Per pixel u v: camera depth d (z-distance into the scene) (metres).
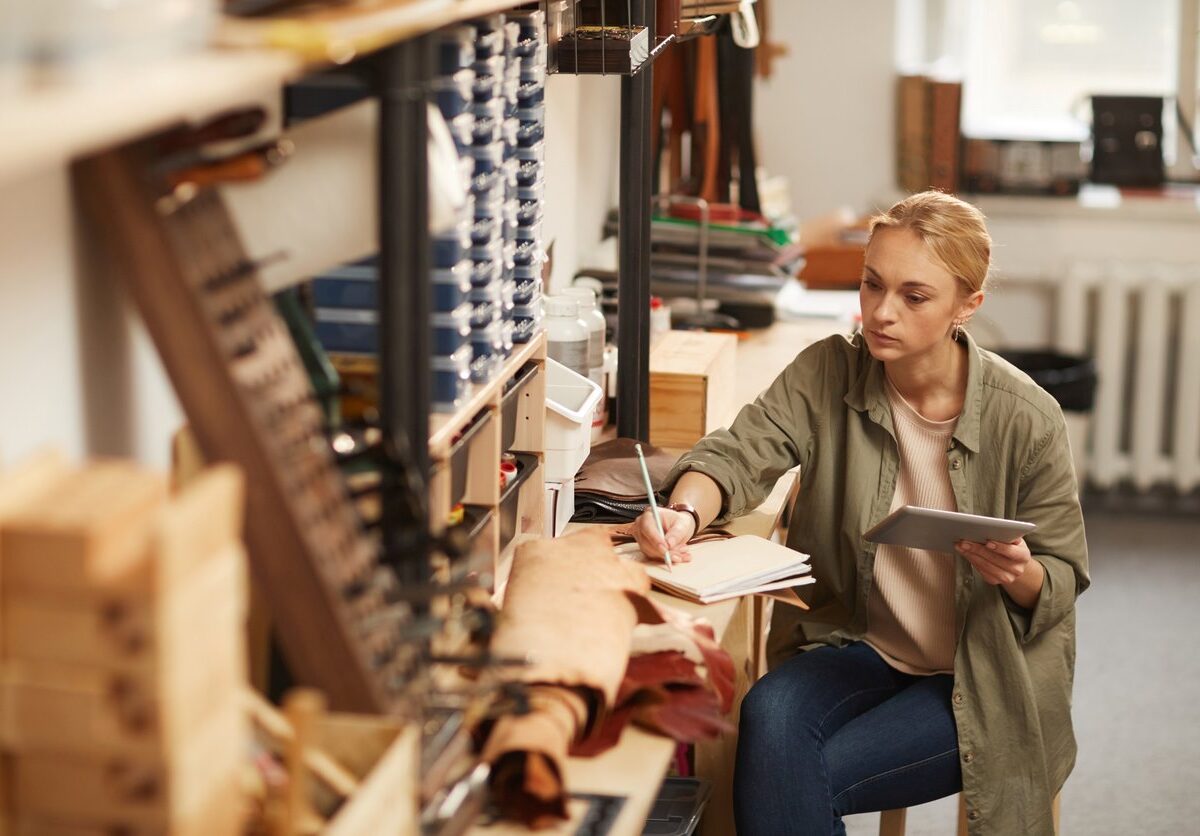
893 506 2.44
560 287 3.49
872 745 2.29
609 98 4.02
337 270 1.69
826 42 5.19
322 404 1.57
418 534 1.44
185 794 0.96
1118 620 4.43
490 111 1.92
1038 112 5.52
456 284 1.81
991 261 2.38
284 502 1.19
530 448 2.38
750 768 2.24
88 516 0.94
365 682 1.24
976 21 5.47
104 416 1.38
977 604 2.34
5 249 1.20
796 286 4.43
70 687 0.94
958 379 2.40
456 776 1.43
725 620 2.08
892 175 5.27
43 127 0.73
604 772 1.63
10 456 1.22
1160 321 5.14
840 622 2.54
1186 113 5.40
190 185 1.25
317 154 1.46
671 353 3.18
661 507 2.48
